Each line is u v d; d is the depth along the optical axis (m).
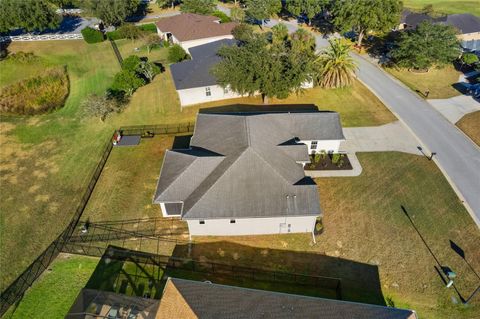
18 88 50.03
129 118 41.75
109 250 26.25
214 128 32.12
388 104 42.69
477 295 22.75
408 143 36.12
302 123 33.28
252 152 27.27
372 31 57.88
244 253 25.83
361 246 26.02
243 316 18.30
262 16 65.88
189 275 24.53
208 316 18.11
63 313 22.39
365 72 50.44
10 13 61.56
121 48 62.69
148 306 21.55
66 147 37.50
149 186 31.88
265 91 39.50
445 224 27.39
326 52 45.84
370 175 32.22
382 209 28.83
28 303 22.95
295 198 25.52
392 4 50.19
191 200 25.80
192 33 58.91
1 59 58.09
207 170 27.53
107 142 38.00
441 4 85.50
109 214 29.22
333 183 31.42
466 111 40.75
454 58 47.66
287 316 18.44
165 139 38.09
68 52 61.69
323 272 24.42
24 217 29.27
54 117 42.97
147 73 49.28
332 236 26.81
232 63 39.69
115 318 20.92
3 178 33.38
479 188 30.56
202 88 42.81
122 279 24.25
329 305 19.22
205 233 27.06
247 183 26.00
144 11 84.25
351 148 35.56
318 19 71.62
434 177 31.77
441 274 24.02
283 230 26.97
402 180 31.56
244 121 31.11
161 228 27.94
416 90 45.59
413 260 24.92
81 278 24.34
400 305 22.42
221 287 20.22
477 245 25.75
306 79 40.66
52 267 25.12
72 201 30.77
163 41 64.06
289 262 25.12
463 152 34.75
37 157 36.16
